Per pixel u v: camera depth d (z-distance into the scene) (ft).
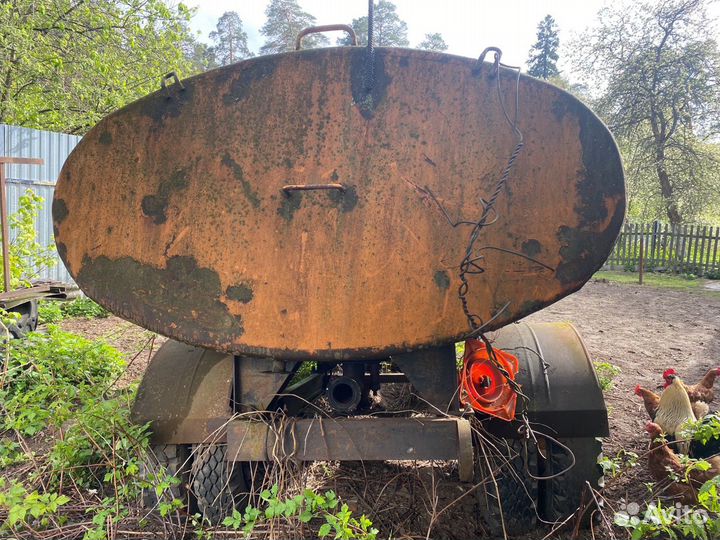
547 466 9.76
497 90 8.24
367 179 8.45
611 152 7.88
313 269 8.52
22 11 40.06
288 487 8.79
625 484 11.47
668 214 69.77
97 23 42.57
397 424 8.69
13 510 8.45
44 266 33.65
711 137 68.23
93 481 11.04
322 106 8.54
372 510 10.59
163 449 9.79
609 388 17.78
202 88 8.70
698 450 11.20
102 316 32.07
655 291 47.09
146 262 8.82
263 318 8.59
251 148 8.63
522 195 8.16
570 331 10.55
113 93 42.86
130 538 9.32
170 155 8.77
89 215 8.96
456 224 8.29
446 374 8.94
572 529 9.63
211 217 8.70
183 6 44.14
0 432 13.61
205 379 9.80
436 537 9.77
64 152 35.40
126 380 18.31
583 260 8.00
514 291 8.18
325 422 8.77
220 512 9.64
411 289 8.36
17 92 41.75
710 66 67.21
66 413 12.09
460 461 8.37
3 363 15.94
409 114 8.41
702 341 26.66
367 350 8.45
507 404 8.73
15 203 32.55
